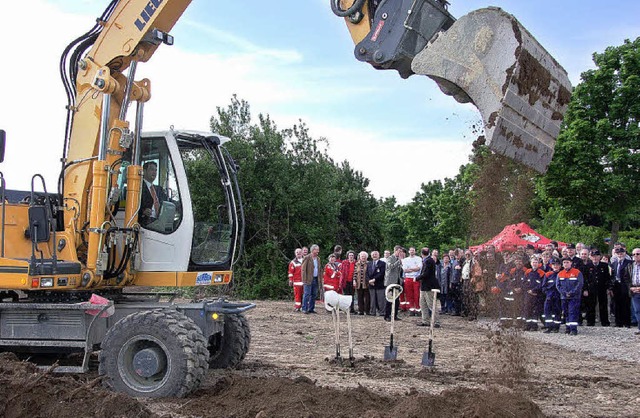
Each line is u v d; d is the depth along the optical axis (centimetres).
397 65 689
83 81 831
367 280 1852
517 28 615
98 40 831
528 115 631
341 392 675
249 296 2569
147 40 820
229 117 2725
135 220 817
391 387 791
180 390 704
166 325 716
